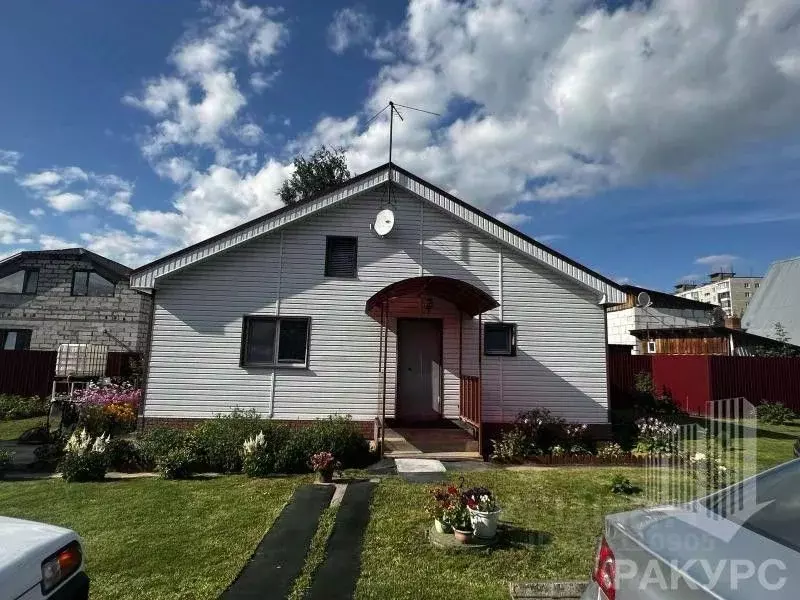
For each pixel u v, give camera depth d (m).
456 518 5.71
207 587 4.64
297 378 11.28
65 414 11.78
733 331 21.52
